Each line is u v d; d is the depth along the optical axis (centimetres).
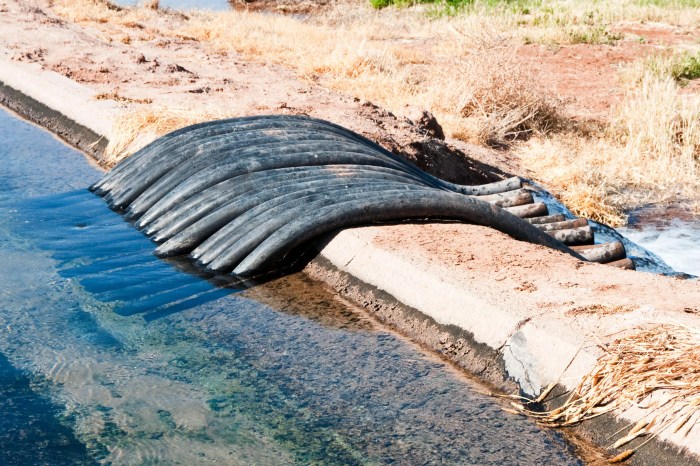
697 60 1598
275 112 995
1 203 746
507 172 1034
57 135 999
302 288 557
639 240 887
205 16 1989
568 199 970
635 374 389
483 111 1226
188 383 442
